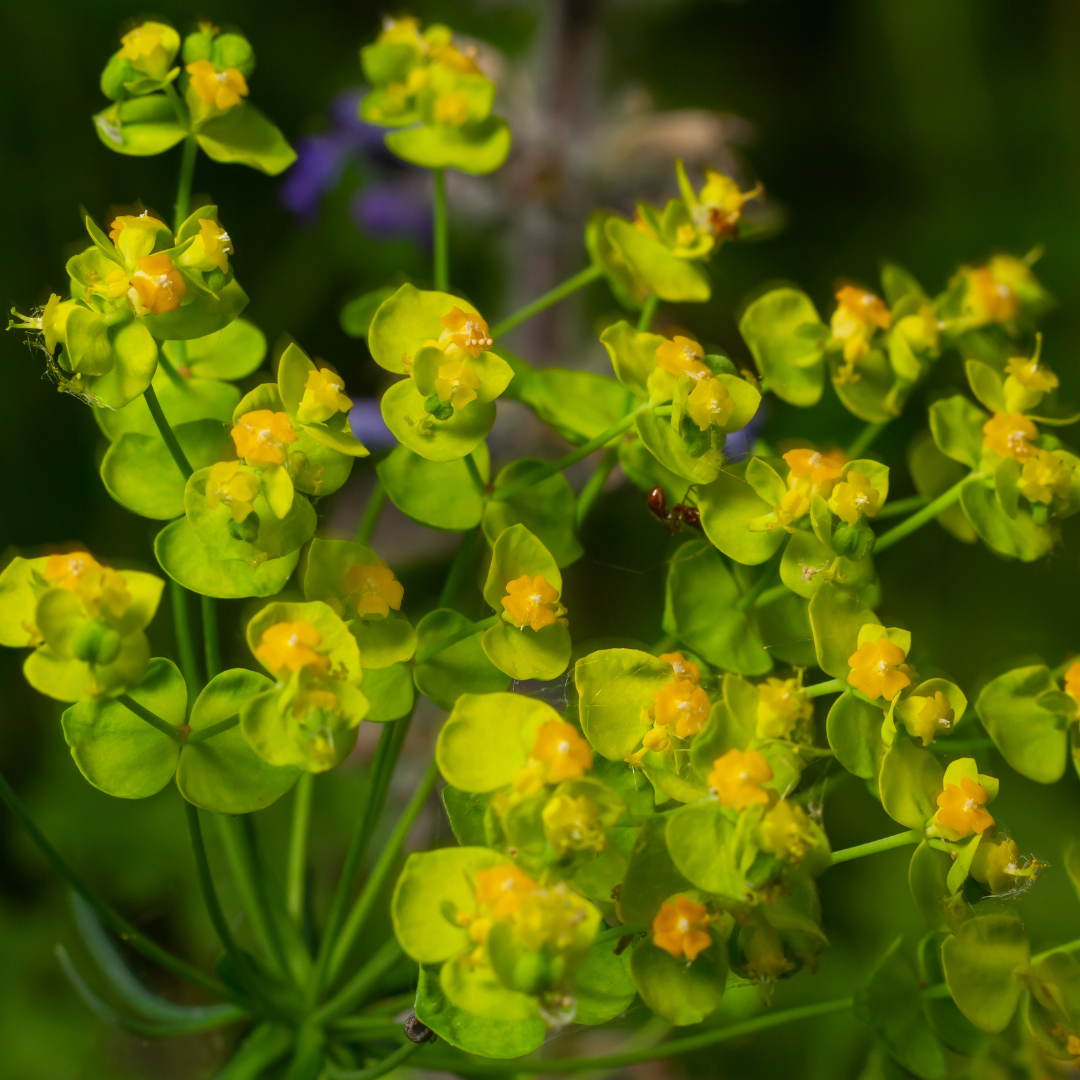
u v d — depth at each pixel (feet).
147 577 1.45
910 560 2.25
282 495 1.47
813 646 1.55
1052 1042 1.49
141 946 1.52
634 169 2.05
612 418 1.57
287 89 2.52
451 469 1.53
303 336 2.34
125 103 1.57
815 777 1.52
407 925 1.43
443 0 2.58
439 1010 1.48
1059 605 2.23
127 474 1.51
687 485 1.55
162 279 1.48
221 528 1.48
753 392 1.51
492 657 1.49
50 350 1.49
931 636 2.20
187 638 1.53
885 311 1.58
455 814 1.47
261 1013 1.55
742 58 2.76
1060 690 1.53
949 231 2.63
